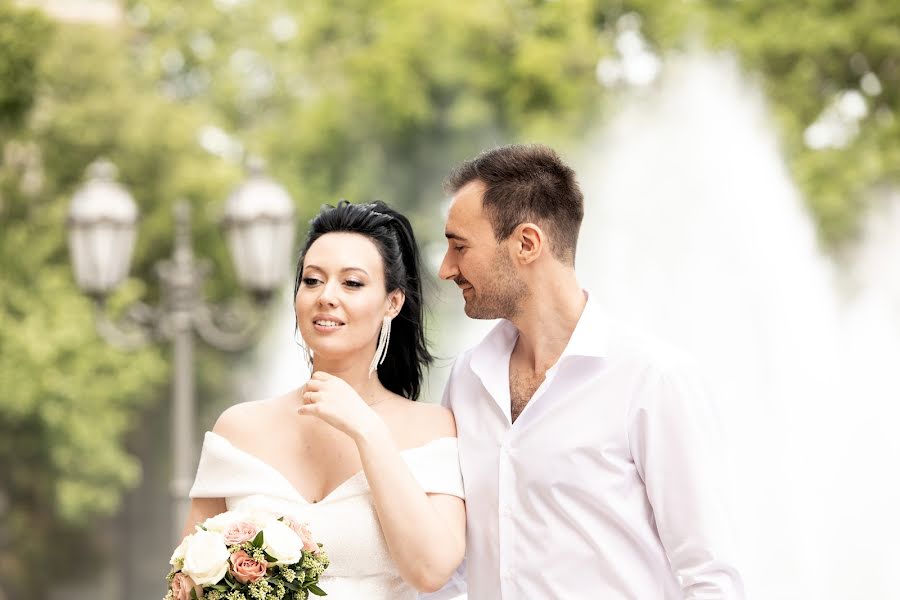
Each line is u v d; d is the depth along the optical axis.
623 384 5.49
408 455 5.73
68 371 30.62
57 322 30.59
